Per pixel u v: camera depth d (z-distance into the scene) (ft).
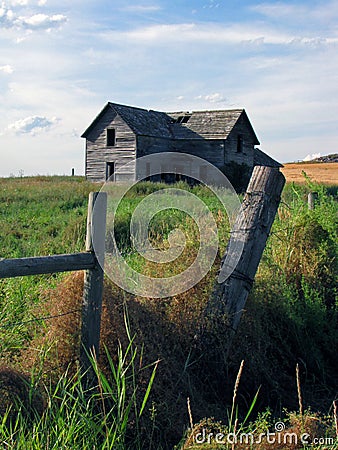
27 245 35.60
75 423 12.79
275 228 24.84
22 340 16.35
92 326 15.23
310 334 20.15
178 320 17.24
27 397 13.71
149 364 15.30
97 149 132.26
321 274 22.24
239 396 16.80
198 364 16.88
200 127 133.39
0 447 11.37
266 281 19.95
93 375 15.03
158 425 14.42
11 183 100.68
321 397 17.85
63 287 16.39
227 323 17.43
